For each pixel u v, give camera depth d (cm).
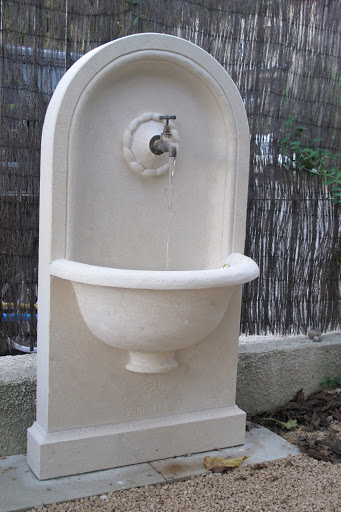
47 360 239
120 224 255
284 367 336
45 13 279
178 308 220
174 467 257
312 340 354
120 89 247
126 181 254
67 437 243
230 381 280
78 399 246
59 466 242
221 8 318
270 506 232
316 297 365
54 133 227
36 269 289
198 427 271
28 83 278
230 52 322
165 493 237
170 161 258
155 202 262
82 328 243
